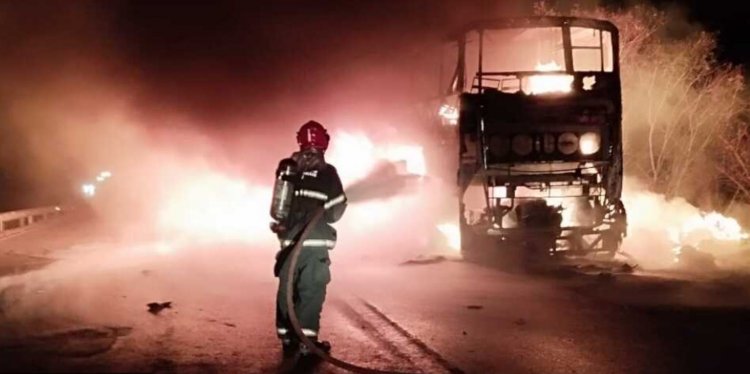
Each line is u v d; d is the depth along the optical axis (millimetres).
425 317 9719
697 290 11953
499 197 15742
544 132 15398
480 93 15344
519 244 15500
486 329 9031
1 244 19859
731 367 7457
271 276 13289
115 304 10297
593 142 15500
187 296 11039
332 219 7590
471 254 15664
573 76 15500
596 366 7453
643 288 12164
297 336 7352
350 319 9547
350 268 14578
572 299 11141
